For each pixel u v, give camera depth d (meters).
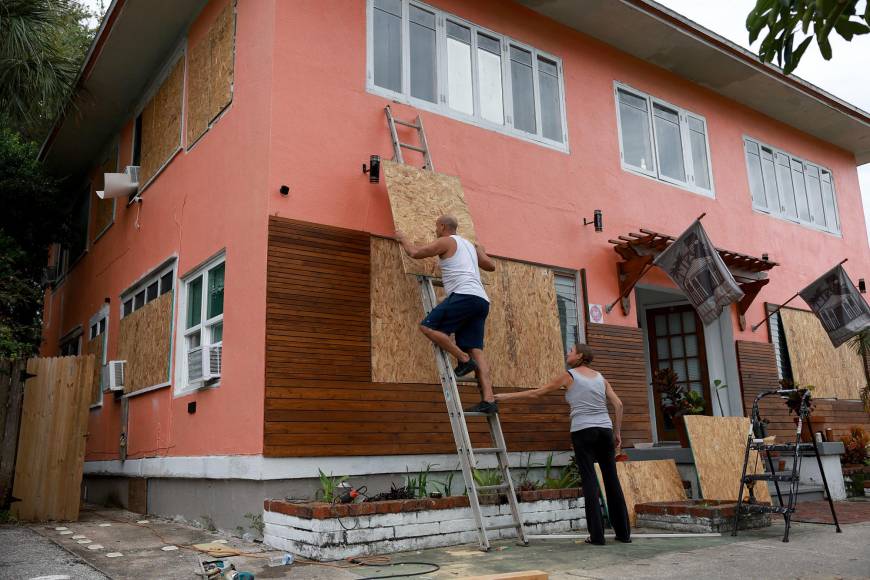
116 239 11.33
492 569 4.89
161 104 10.05
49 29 9.88
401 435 6.87
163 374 8.52
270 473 6.07
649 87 10.65
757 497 7.94
